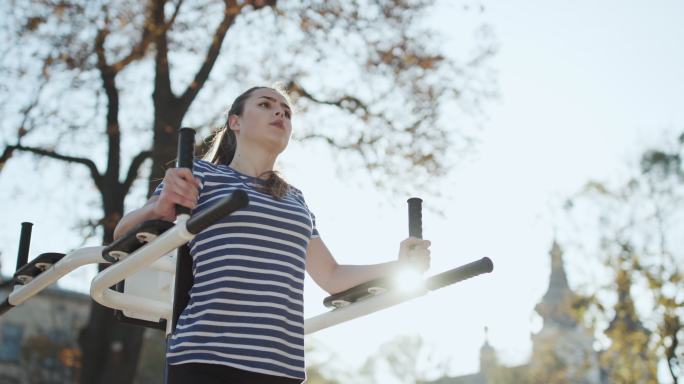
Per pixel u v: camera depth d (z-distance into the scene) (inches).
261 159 100.3
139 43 427.2
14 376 1256.2
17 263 108.7
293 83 447.2
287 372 84.5
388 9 433.7
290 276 88.0
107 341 434.9
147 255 76.8
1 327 1298.0
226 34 440.8
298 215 91.6
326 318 104.3
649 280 860.6
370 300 98.4
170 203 76.0
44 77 423.2
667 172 899.4
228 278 84.3
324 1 430.9
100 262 97.5
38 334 1230.9
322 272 104.4
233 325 82.5
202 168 93.3
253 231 87.4
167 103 440.8
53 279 101.3
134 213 84.2
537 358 1253.1
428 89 441.1
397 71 437.7
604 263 892.0
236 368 81.1
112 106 448.1
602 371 1162.6
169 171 76.8
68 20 417.7
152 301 104.3
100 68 429.4
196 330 82.2
